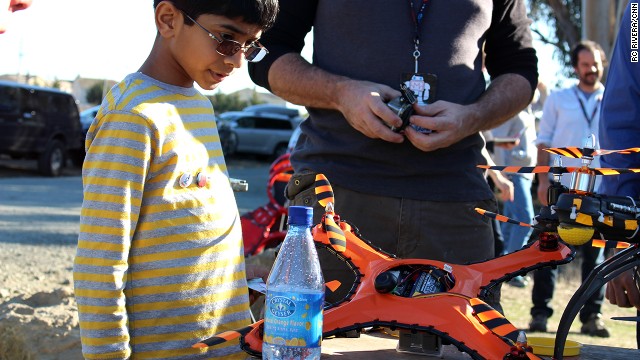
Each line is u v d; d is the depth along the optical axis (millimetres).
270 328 1514
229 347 1811
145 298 1704
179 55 1764
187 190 1752
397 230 2320
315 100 2348
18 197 13047
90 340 1632
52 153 17234
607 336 5312
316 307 1521
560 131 5582
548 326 5617
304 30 2539
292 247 1578
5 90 15984
